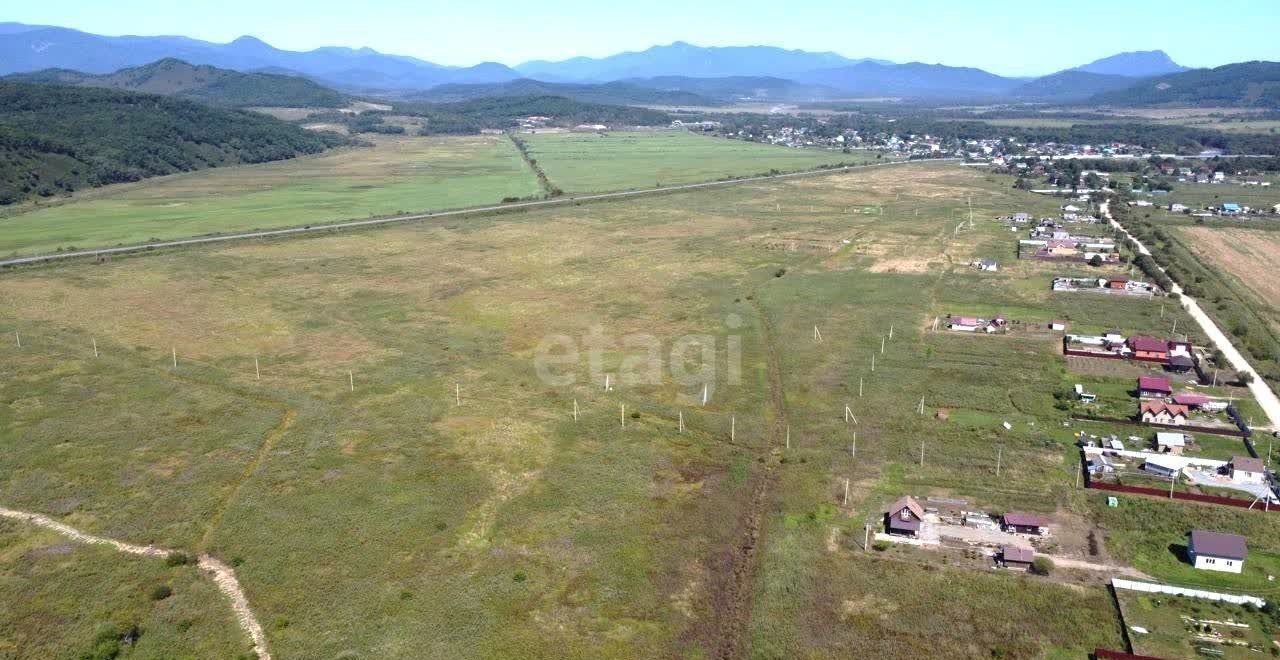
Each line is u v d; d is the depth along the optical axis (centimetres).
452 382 9512
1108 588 5678
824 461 7569
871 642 5203
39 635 5203
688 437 8112
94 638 5147
